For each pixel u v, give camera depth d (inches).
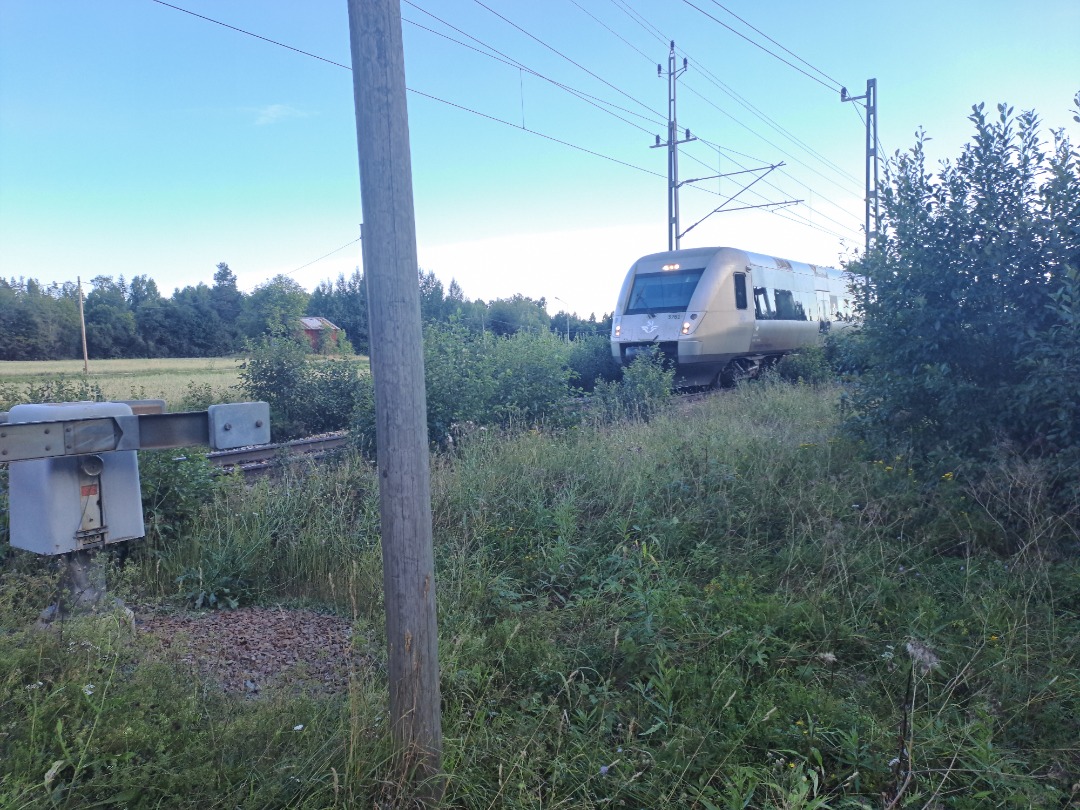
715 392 591.8
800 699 137.6
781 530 231.5
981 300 246.1
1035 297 235.6
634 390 492.7
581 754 125.3
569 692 143.5
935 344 245.6
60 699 120.1
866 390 282.2
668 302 640.4
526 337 457.1
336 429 514.0
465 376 386.3
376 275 104.4
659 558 212.1
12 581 169.5
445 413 357.7
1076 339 213.9
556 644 165.6
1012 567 194.4
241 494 248.4
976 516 217.9
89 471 152.6
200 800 107.0
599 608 182.2
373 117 102.4
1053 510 210.1
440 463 289.7
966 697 146.3
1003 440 232.5
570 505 234.1
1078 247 225.6
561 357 449.1
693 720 133.5
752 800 117.7
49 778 99.7
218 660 156.5
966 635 164.9
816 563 202.1
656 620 169.5
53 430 123.6
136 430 132.1
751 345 674.8
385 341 105.3
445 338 412.2
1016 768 125.7
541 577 207.5
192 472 237.6
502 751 124.3
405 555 107.9
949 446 243.3
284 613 190.7
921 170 265.1
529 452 299.4
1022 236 236.4
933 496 230.8
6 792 98.3
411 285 106.0
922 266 252.4
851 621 173.3
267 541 219.6
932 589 189.0
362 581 203.0
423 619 109.5
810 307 798.5
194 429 137.7
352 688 125.8
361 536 227.8
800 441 319.0
